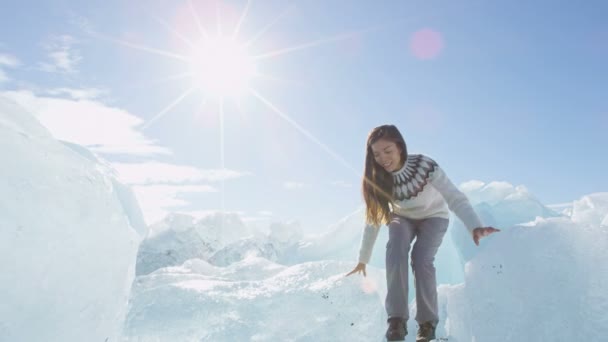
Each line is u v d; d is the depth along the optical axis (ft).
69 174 4.43
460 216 7.22
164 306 7.32
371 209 7.88
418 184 7.39
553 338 5.97
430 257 7.18
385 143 7.25
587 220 8.78
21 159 3.93
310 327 7.02
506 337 6.41
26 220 3.70
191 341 6.82
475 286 7.31
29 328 3.71
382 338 7.35
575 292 6.14
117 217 5.01
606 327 5.65
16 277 3.59
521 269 6.81
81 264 4.29
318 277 8.18
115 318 5.02
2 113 4.17
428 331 6.63
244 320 7.03
